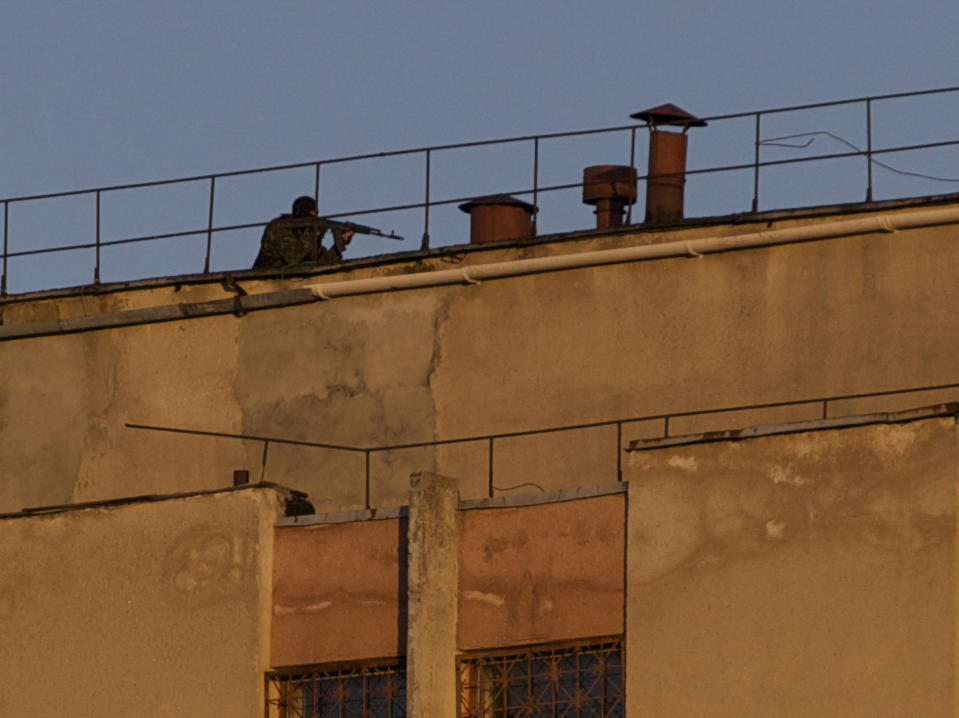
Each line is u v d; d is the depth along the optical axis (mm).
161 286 99625
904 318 87250
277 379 97125
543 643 81625
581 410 91500
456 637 82875
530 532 82688
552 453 91625
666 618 78875
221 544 86312
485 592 82875
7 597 89188
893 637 75125
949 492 75000
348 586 84812
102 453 99375
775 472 77875
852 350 87812
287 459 96188
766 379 88875
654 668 78750
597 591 81062
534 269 92875
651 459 80188
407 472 94000
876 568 75750
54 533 89062
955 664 74125
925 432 75750
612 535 81250
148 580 87125
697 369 90000
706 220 90625
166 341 99375
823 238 88812
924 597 74812
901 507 75688
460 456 93250
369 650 83875
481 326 93938
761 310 89438
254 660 84812
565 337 92375
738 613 77688
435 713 81500
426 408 94188
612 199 96438
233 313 98125
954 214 86500
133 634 86938
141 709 86188
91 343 100562
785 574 77125
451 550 83312
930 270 87188
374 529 84875
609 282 92062
